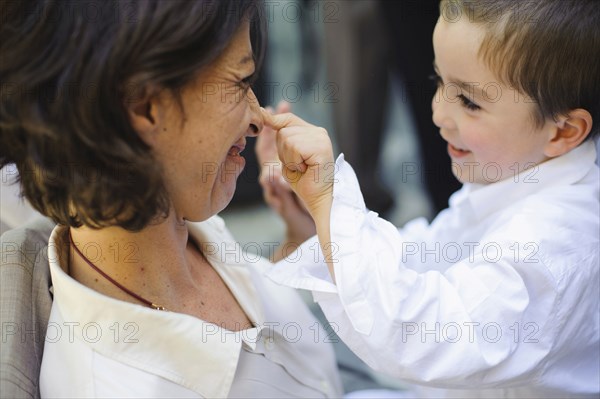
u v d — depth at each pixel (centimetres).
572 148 109
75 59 68
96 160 71
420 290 95
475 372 94
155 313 82
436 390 119
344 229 95
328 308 98
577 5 102
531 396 110
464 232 124
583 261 102
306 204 99
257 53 87
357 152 277
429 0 211
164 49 70
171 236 89
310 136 98
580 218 104
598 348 110
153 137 77
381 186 285
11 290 87
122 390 80
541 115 106
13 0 69
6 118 71
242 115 83
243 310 101
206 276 100
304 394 102
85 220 76
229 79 79
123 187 72
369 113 273
